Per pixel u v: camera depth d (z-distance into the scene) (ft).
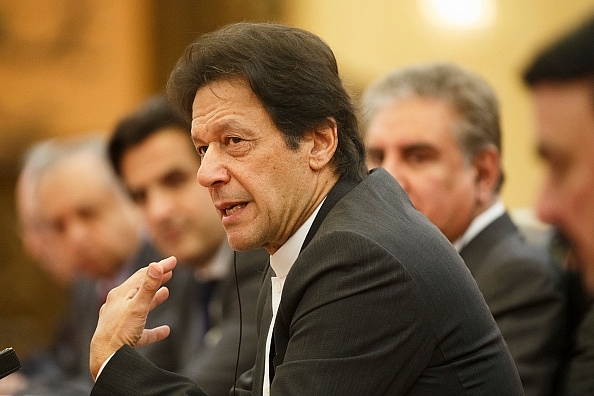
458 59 53.67
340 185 15.20
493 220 22.91
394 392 13.78
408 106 22.81
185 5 59.36
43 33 60.13
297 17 57.77
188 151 27.73
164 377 14.90
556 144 14.07
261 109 14.61
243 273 23.66
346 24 57.41
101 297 37.52
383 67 56.75
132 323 15.57
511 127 49.83
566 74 13.38
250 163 14.64
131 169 27.91
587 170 14.03
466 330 14.21
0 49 60.18
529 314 21.45
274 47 14.62
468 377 14.19
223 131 14.69
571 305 22.35
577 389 20.68
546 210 14.87
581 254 15.28
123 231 35.58
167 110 27.68
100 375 14.88
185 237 27.71
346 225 14.26
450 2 53.06
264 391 15.46
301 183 14.88
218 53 14.69
